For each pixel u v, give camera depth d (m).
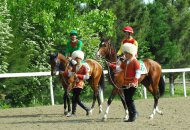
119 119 11.84
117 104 16.16
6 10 21.30
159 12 31.30
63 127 10.51
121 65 11.01
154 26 30.89
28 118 12.70
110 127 10.30
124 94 11.18
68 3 24.11
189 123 10.79
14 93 18.50
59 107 15.62
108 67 11.71
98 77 13.35
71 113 12.97
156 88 12.26
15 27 21.50
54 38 23.14
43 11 22.45
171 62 30.86
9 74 16.50
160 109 14.25
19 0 23.34
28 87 18.83
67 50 13.32
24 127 10.70
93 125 10.72
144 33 29.48
